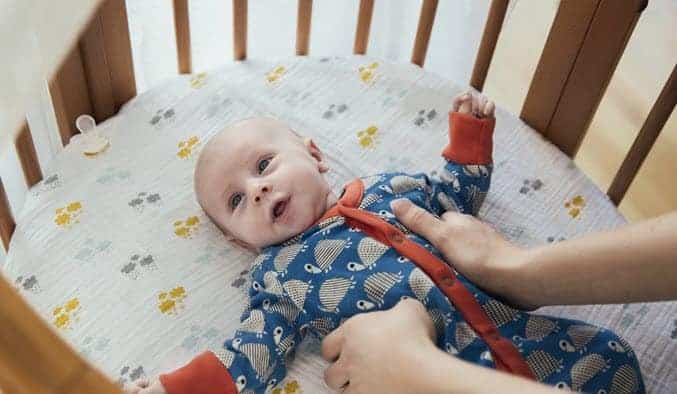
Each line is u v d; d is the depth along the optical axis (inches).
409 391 28.5
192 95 47.8
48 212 42.5
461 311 36.4
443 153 43.3
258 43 55.4
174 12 45.1
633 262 31.4
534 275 34.9
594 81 44.7
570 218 45.2
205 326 39.1
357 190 40.9
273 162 39.8
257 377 35.4
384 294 36.5
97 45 43.7
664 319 40.8
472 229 38.7
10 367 19.1
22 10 15.4
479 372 27.2
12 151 44.8
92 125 45.5
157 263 41.1
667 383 38.7
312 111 48.3
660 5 73.5
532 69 71.4
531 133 48.7
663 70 70.4
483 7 56.9
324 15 56.0
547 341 35.8
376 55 60.4
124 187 43.9
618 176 46.5
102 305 39.2
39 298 39.4
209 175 40.3
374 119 48.3
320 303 37.3
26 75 15.8
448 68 61.9
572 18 43.6
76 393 19.9
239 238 40.8
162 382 34.0
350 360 32.2
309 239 39.1
